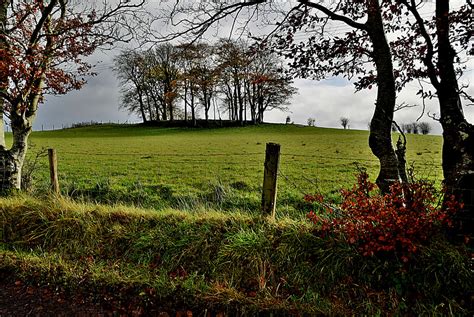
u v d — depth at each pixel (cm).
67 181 1337
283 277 452
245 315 393
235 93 6028
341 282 431
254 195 1089
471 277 394
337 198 1068
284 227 508
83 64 928
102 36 865
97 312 409
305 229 496
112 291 446
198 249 514
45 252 548
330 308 387
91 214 610
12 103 823
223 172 1659
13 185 827
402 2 503
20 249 562
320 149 2797
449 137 459
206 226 540
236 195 1055
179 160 2134
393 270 421
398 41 615
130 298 432
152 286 444
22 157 860
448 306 379
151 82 5997
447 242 426
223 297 412
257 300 404
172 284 440
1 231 609
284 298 415
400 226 409
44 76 868
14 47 757
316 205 914
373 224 447
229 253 490
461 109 482
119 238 561
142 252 535
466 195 429
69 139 4425
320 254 458
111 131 5975
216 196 997
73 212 612
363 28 543
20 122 842
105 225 588
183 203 879
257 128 5834
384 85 538
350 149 2767
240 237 502
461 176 430
